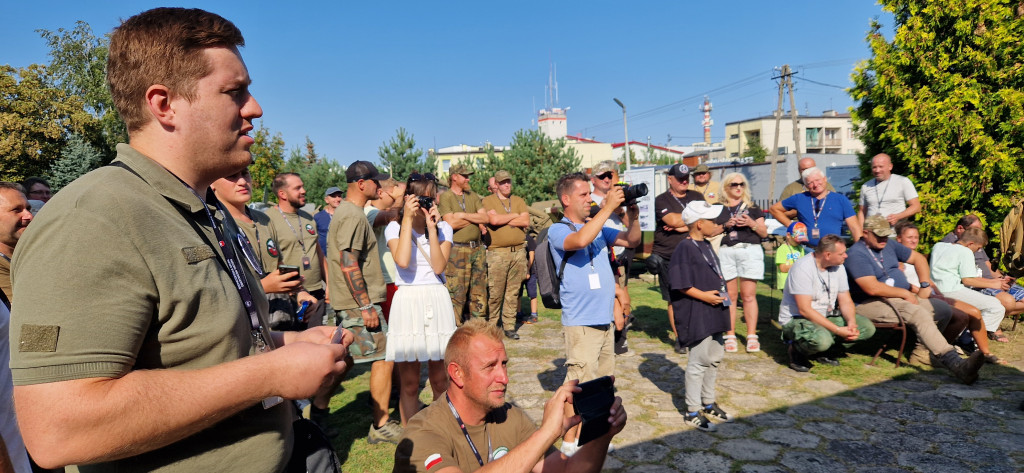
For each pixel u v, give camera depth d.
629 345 6.93
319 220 7.69
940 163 7.25
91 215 0.89
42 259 0.86
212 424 0.97
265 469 1.11
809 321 5.69
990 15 6.80
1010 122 6.80
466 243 6.76
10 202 3.03
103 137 34.31
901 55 7.40
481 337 2.12
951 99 7.01
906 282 6.00
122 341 0.88
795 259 7.15
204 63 1.06
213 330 1.02
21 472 1.95
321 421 4.57
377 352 2.07
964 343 6.30
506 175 8.02
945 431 4.20
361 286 4.03
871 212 7.27
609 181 6.30
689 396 4.48
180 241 1.01
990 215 7.09
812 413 4.64
